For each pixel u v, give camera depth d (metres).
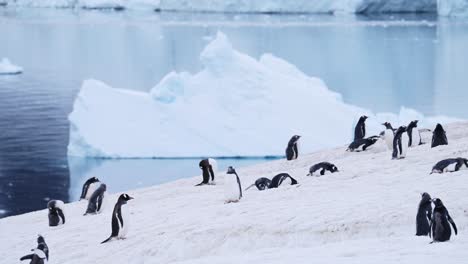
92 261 31.59
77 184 75.12
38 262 27.86
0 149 90.62
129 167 85.31
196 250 30.64
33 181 75.94
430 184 34.56
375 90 146.00
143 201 43.81
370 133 87.69
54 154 89.00
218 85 100.38
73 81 158.38
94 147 90.12
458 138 52.41
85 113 94.44
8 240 38.34
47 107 121.06
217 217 34.34
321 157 52.72
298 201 35.25
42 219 43.94
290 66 115.38
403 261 22.09
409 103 129.38
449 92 141.12
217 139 93.62
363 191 35.59
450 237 25.00
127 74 174.75
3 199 68.56
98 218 40.09
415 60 190.75
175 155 91.62
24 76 165.25
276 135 94.31
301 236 29.98
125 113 96.31
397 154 43.06
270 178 46.19
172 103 98.38
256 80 101.06
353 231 29.73
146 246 31.83
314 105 99.56
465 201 30.58
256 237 30.56
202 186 46.38
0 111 117.00
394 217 30.23
